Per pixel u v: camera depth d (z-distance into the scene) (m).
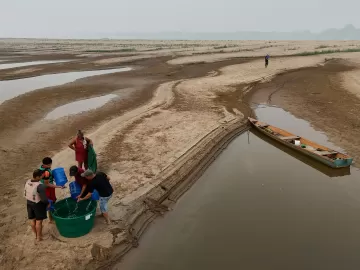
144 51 66.56
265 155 14.64
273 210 9.95
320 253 7.94
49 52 66.94
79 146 10.73
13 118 17.66
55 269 7.04
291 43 96.50
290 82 31.02
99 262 7.46
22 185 10.44
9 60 51.62
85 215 7.85
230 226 9.13
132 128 16.48
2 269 6.96
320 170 13.02
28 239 7.89
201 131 16.27
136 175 11.48
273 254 7.93
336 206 10.15
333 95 24.84
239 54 55.25
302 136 16.39
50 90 25.91
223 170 13.03
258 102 23.95
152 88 27.19
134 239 8.45
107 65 44.53
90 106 21.02
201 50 65.56
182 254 8.00
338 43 95.19
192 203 10.49
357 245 8.23
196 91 26.20
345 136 16.00
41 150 13.31
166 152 13.54
